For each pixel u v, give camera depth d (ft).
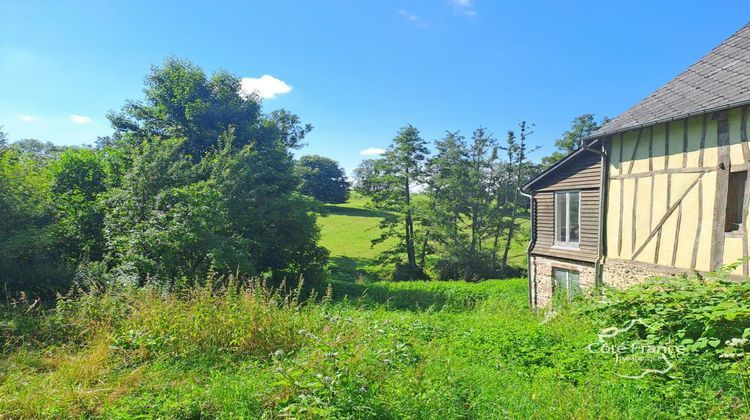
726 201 26.37
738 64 28.73
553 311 33.30
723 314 17.34
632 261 33.73
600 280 37.06
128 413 14.83
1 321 24.49
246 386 16.79
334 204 221.25
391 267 101.40
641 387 14.75
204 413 14.93
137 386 17.66
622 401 14.06
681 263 29.37
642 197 33.01
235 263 46.65
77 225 46.88
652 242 31.94
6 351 22.35
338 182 233.96
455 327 27.89
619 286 35.01
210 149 70.33
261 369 19.39
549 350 20.18
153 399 16.21
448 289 66.59
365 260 108.88
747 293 20.13
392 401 14.61
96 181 54.60
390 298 60.08
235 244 50.39
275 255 65.21
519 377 17.39
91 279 34.06
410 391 15.39
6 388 17.46
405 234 106.32
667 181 30.78
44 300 33.06
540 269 46.50
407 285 70.85
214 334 22.16
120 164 54.90
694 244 28.43
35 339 23.59
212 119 72.54
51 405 15.74
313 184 213.05
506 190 100.78
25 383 17.89
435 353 20.90
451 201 98.53
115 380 18.26
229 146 61.21
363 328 24.20
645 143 32.89
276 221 63.46
